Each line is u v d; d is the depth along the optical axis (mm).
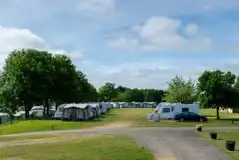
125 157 24297
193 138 35500
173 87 90438
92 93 140875
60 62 91875
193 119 60875
